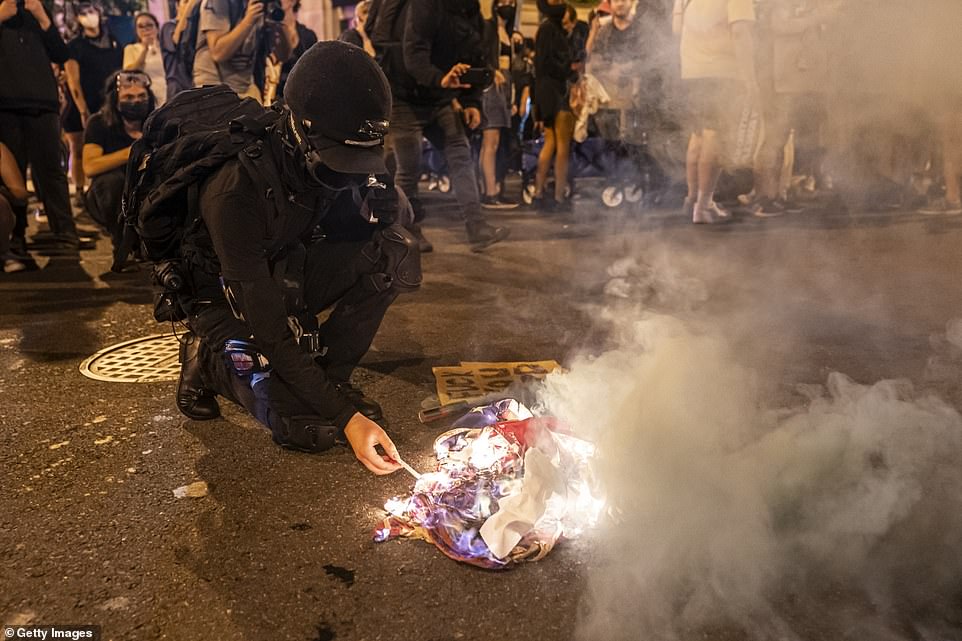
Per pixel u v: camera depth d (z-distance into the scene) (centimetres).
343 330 293
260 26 556
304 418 260
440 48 540
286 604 194
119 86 500
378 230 289
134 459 266
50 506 238
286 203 231
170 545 218
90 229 732
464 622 187
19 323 423
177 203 247
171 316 274
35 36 583
